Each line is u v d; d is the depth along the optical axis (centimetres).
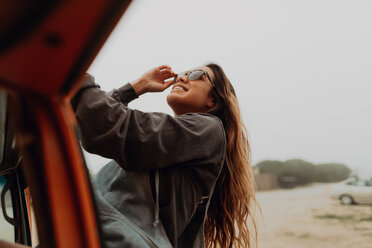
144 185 138
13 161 186
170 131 143
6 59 66
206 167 156
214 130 160
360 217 1759
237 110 201
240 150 198
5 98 91
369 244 1373
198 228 164
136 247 121
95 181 151
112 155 135
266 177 3900
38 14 59
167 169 145
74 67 71
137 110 143
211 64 204
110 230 123
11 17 58
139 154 137
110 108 135
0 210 189
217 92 197
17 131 80
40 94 77
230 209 192
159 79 189
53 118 78
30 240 202
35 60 67
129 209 133
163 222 139
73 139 79
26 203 203
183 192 147
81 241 77
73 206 78
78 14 61
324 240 1467
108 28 66
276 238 1563
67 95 79
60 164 78
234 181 193
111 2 61
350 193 1977
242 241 199
